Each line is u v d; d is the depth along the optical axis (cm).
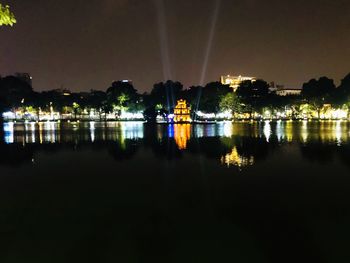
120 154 3712
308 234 1348
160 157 3453
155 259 1148
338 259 1138
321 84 14762
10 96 14238
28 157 3531
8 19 1186
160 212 1631
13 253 1197
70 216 1583
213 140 5309
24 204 1781
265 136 5975
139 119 17238
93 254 1186
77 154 3738
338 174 2478
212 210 1655
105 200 1852
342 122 12988
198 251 1208
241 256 1166
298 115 16425
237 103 14238
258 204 1748
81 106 17562
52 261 1142
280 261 1129
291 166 2831
